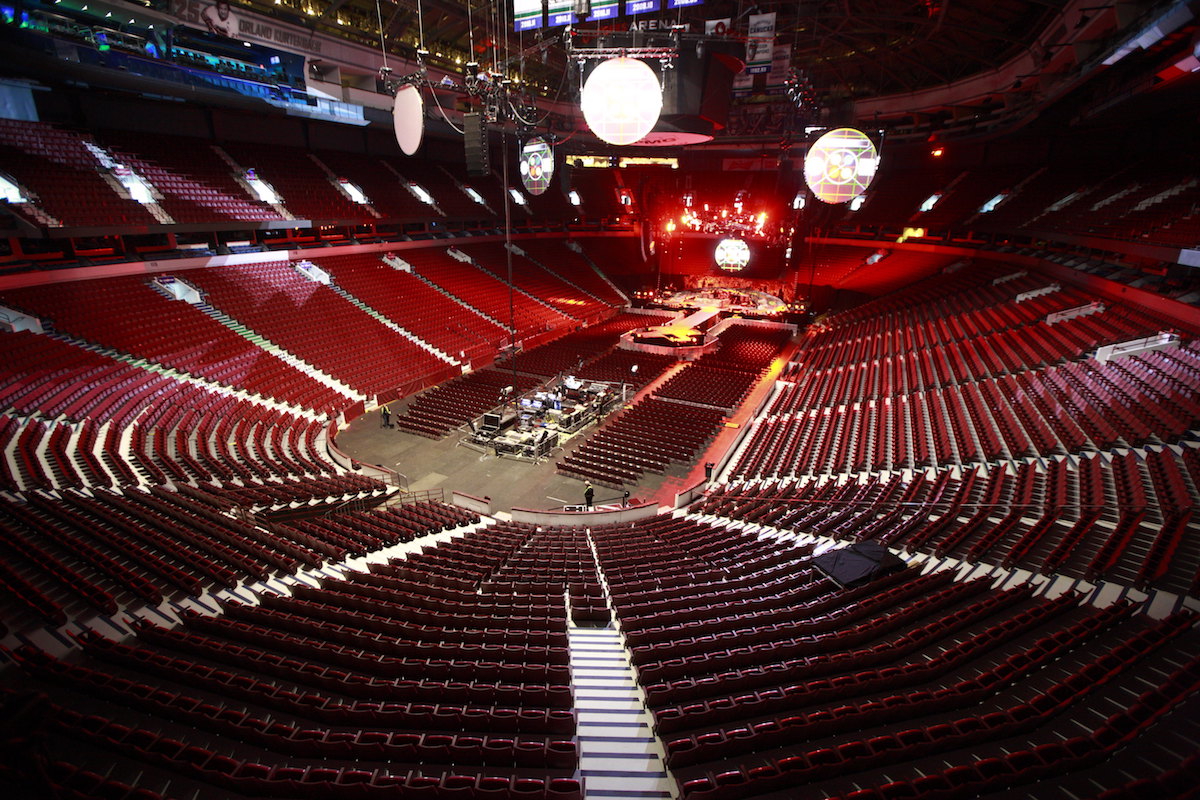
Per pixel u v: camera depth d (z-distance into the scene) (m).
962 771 6.83
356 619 10.91
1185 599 10.68
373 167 42.75
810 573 12.82
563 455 24.03
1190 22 16.05
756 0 29.38
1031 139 41.78
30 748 6.05
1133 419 16.95
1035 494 15.38
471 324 37.59
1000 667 8.98
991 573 12.38
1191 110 27.53
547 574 13.62
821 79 44.53
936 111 41.88
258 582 12.35
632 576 13.27
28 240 25.23
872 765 7.28
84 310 24.00
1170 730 7.41
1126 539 12.41
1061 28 25.53
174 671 8.86
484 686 9.06
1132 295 24.41
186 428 20.62
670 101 13.57
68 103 28.39
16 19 20.78
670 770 7.59
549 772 7.58
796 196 49.84
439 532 16.81
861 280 46.56
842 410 25.69
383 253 39.91
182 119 33.12
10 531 12.06
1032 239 37.28
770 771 7.19
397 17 32.31
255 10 27.73
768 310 48.22
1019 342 25.30
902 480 18.45
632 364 35.72
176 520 14.24
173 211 28.11
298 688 9.03
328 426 25.11
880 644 9.75
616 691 9.35
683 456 23.28
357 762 7.54
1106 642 9.66
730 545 15.32
